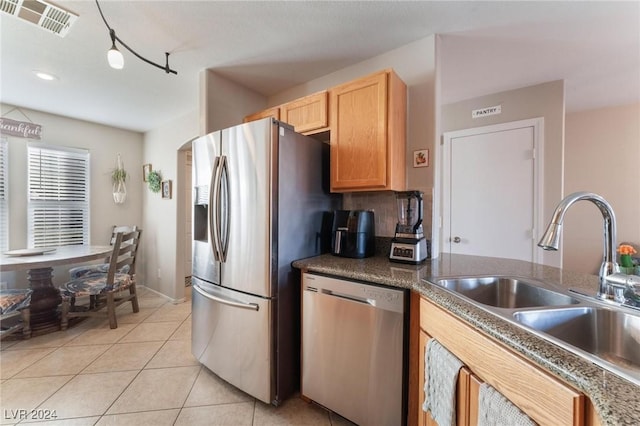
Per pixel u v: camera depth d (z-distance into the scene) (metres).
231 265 1.75
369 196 2.13
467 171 2.87
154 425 1.49
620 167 3.00
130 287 3.18
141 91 2.74
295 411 1.61
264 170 1.60
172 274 3.61
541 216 2.51
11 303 2.34
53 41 1.91
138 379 1.91
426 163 1.86
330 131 1.96
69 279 3.53
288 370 1.71
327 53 2.09
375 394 1.37
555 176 2.46
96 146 3.73
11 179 3.10
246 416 1.57
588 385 0.55
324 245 2.05
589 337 0.94
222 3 1.56
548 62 2.18
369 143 1.77
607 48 1.99
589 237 3.13
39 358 2.18
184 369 2.04
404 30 1.80
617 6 1.56
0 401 1.67
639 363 0.85
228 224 1.76
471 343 0.90
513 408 0.73
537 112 2.54
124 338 2.54
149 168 4.01
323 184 2.04
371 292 1.38
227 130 1.78
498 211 2.71
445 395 0.97
